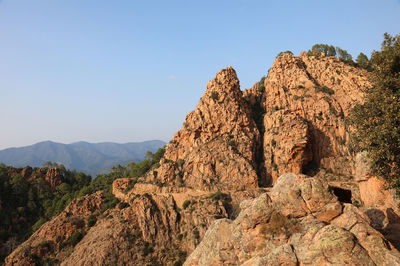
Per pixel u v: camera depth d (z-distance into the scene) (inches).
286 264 705.0
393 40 1071.6
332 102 4611.2
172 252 3383.4
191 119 4958.2
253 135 4753.9
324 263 652.1
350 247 647.1
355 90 4480.8
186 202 3850.9
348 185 3602.4
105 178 6756.9
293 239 749.9
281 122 4626.0
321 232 703.1
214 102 4933.6
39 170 6505.9
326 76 5039.4
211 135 4672.7
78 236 3932.1
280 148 4387.3
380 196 1262.3
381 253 627.2
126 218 3944.4
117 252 3398.1
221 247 908.0
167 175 4394.7
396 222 1050.1
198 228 3410.4
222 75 5231.3
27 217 5378.9
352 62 5378.9
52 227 4062.5
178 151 4776.1
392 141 946.7
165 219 3804.1
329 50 5743.1
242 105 5054.1
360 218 711.7
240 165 4207.7
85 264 3228.3
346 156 4153.5
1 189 5472.4
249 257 818.2
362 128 1112.8
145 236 3644.2
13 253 3735.2
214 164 4318.4
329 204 772.0
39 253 3666.3
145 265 3248.0
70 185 6663.4
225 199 3796.8
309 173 4266.7
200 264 946.7
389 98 967.0
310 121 4630.9
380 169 1029.2
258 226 837.2
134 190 4571.9
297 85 5132.9
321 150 4389.8
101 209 4564.5
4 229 4840.1
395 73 998.4
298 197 812.0
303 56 5787.4
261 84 6141.7
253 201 919.0
